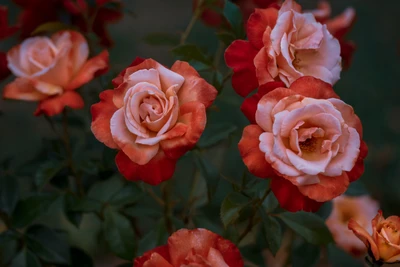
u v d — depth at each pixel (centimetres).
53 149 103
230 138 99
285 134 87
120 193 101
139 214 102
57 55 95
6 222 103
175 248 88
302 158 87
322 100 87
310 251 101
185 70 90
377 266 90
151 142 87
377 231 90
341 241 105
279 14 91
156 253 87
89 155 104
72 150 104
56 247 102
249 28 92
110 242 99
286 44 90
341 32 107
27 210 100
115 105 89
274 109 87
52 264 102
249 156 87
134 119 88
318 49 93
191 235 88
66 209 101
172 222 101
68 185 104
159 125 88
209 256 86
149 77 89
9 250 104
